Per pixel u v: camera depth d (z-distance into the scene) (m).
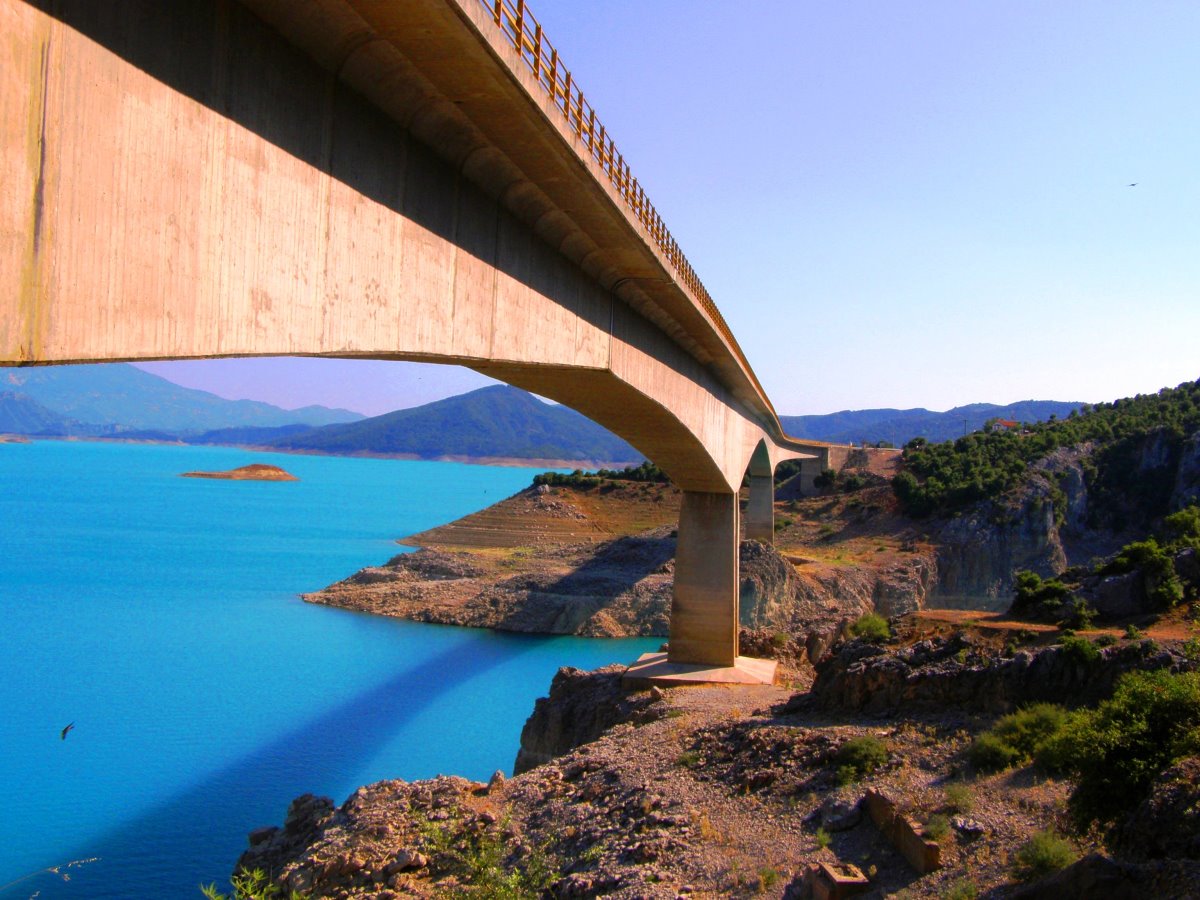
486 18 14.08
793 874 22.09
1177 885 14.88
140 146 10.01
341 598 95.00
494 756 49.00
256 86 12.23
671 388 42.31
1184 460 111.19
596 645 80.56
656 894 22.02
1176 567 34.41
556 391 36.53
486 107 17.08
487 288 21.39
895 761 26.41
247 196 12.04
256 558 130.38
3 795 40.88
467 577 103.81
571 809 29.00
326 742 50.00
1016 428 162.25
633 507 138.50
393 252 16.50
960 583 103.44
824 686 34.56
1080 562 106.56
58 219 8.88
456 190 19.38
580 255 28.12
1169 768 18.77
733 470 62.59
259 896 20.02
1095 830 19.73
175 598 95.25
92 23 9.24
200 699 58.06
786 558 96.56
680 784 29.20
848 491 135.62
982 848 20.67
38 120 8.57
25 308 8.49
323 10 12.91
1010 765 24.39
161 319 10.40
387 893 25.19
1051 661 27.97
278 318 12.83
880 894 20.25
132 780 43.22
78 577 106.94
